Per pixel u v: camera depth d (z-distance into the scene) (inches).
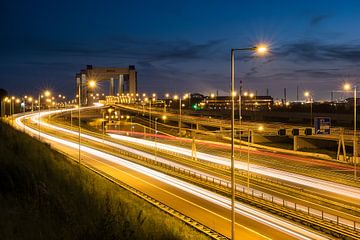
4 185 1023.6
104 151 4055.1
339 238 1560.0
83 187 1546.5
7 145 1534.2
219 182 2640.3
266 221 1802.4
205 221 1807.3
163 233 1348.4
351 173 2999.5
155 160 3494.1
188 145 4945.9
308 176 2903.5
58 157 2231.8
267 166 3344.0
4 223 829.2
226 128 5792.3
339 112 6579.7
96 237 932.6
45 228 892.0
